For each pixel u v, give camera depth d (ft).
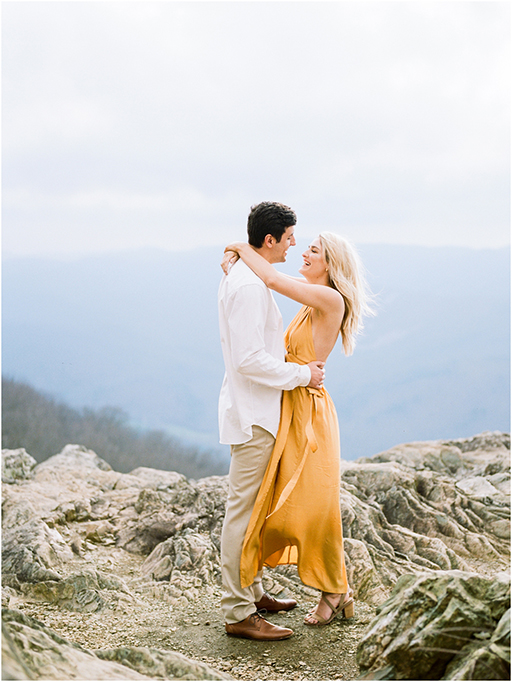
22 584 10.37
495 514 12.96
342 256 8.86
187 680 6.10
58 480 15.65
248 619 8.55
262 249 8.72
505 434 18.43
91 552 12.25
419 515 12.71
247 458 8.51
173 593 10.23
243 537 8.50
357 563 10.62
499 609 6.51
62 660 5.69
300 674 7.50
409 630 6.60
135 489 15.28
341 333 9.20
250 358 8.09
